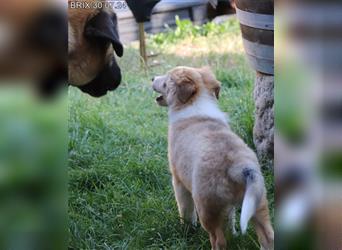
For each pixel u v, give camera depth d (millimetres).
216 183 4688
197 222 5656
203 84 5734
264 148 6590
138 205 5961
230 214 5105
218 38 13133
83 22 5473
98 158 7023
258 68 6289
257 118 6676
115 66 6117
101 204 6020
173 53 12141
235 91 9422
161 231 5555
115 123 8281
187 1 13953
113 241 5418
